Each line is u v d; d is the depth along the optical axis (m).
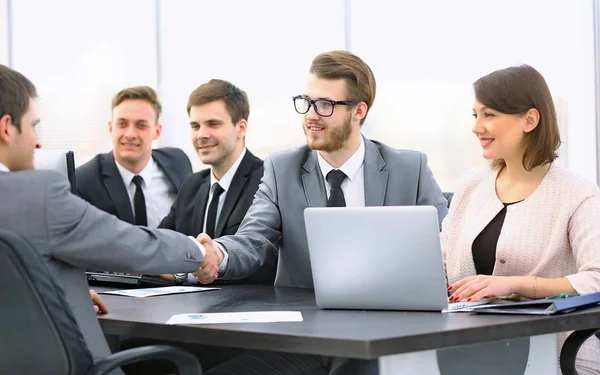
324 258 2.72
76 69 7.34
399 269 2.62
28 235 2.38
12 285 2.15
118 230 2.54
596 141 5.58
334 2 6.28
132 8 7.10
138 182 5.02
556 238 3.03
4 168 2.45
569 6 5.59
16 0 7.58
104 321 2.68
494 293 2.74
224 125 4.24
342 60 3.45
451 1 5.85
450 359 2.37
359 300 2.69
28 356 2.19
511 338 2.32
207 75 6.79
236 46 6.64
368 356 2.06
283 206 3.55
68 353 2.16
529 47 5.62
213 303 2.98
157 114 5.11
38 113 2.52
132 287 3.63
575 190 3.04
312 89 3.43
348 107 3.43
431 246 2.57
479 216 3.21
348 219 2.67
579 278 2.79
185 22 6.88
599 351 3.03
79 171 4.98
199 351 3.48
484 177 3.31
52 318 2.15
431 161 5.96
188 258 2.74
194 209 4.31
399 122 6.06
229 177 4.27
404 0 6.02
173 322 2.51
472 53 5.80
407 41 6.02
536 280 2.78
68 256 2.43
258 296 3.17
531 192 3.13
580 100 5.59
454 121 5.88
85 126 7.31
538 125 3.05
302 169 3.58
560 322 2.42
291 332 2.25
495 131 3.08
